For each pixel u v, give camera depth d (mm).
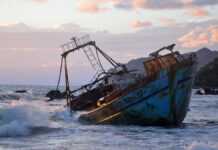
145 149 23672
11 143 25453
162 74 35688
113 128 35188
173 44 36344
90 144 25516
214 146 21906
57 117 41281
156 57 36375
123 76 43375
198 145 21859
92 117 38594
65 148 23781
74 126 36000
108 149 23609
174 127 37125
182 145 25406
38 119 33812
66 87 48031
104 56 45719
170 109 36156
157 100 35906
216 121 45531
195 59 36969
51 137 28766
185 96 36688
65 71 47750
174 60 36094
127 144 25688
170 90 35781
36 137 28531
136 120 36812
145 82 35969
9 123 30781
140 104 36188
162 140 27766
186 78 36281
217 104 88125
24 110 33312
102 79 46469
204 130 34875
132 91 36344
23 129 30062
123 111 36750
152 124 36906
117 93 37594
